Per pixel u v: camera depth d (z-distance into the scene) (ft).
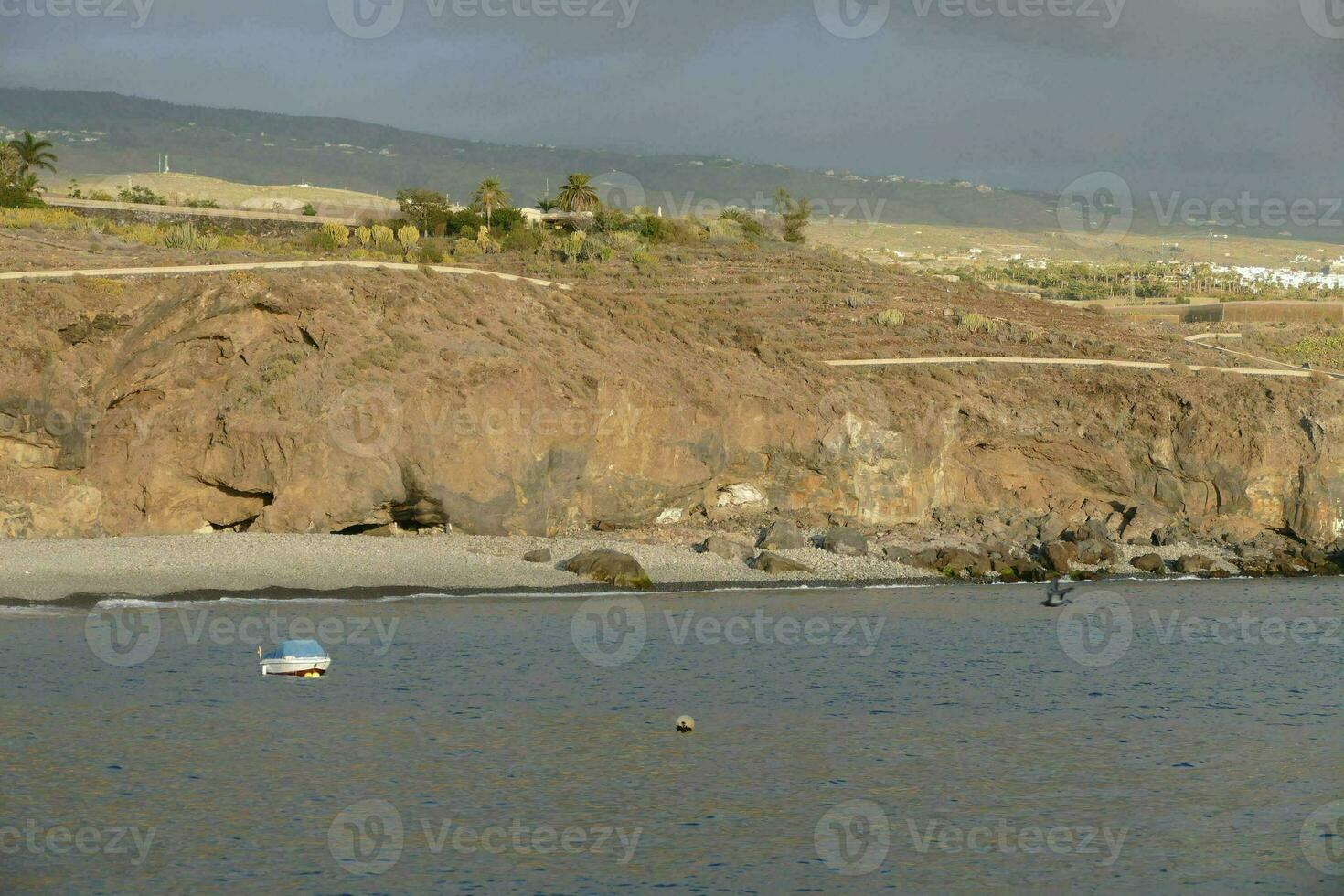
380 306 273.54
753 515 302.66
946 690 179.11
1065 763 144.66
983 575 278.87
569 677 178.60
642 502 285.23
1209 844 120.06
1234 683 187.83
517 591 231.50
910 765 142.82
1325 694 181.16
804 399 310.24
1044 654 206.08
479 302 293.64
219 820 120.57
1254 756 148.15
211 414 247.70
